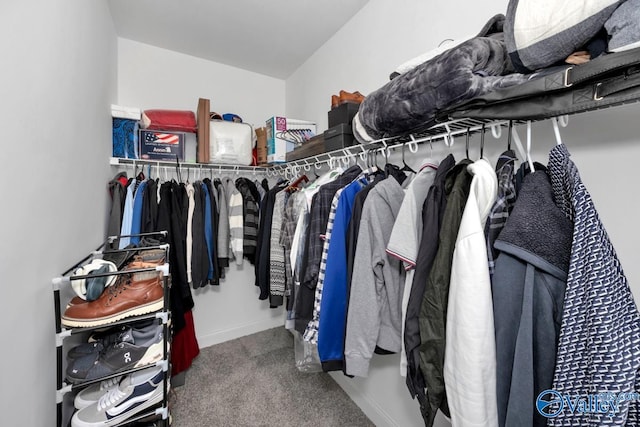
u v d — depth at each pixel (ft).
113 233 5.22
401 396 4.38
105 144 5.09
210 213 6.52
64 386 2.70
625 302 1.59
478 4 3.40
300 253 4.48
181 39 6.57
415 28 4.30
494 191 2.23
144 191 5.68
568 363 1.63
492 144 3.23
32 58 2.41
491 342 1.93
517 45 1.95
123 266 3.51
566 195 1.85
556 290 1.79
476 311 1.93
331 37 6.42
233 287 8.04
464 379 1.93
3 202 2.01
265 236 6.17
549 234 1.82
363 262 3.16
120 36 6.43
